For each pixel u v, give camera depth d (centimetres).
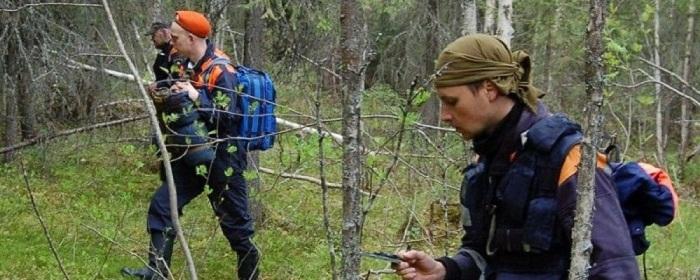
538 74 1450
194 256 665
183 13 542
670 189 238
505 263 237
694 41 1797
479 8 1089
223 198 557
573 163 220
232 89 538
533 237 224
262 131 554
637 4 820
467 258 251
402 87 1536
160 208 556
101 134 980
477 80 229
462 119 234
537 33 1274
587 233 206
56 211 803
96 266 626
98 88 975
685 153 1587
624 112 1209
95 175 930
